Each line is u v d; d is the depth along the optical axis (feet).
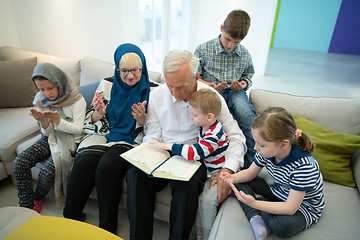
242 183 4.27
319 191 3.57
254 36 16.26
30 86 7.41
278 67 19.43
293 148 3.45
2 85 7.04
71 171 4.81
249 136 5.36
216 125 4.24
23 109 7.27
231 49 6.38
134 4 8.72
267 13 15.49
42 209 5.50
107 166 4.36
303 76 17.13
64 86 5.05
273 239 3.52
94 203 5.76
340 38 25.18
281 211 3.36
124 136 5.19
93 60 7.52
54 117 4.74
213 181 4.35
